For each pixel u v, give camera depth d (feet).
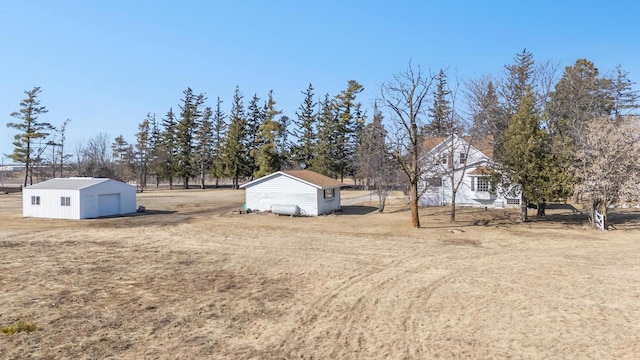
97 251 58.34
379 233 75.41
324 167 209.36
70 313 32.24
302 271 46.73
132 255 55.52
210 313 32.60
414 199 82.58
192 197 165.78
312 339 27.37
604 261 51.16
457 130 94.99
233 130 228.22
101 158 217.97
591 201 80.48
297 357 24.47
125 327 29.32
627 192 75.25
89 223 90.84
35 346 25.68
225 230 79.51
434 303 35.17
